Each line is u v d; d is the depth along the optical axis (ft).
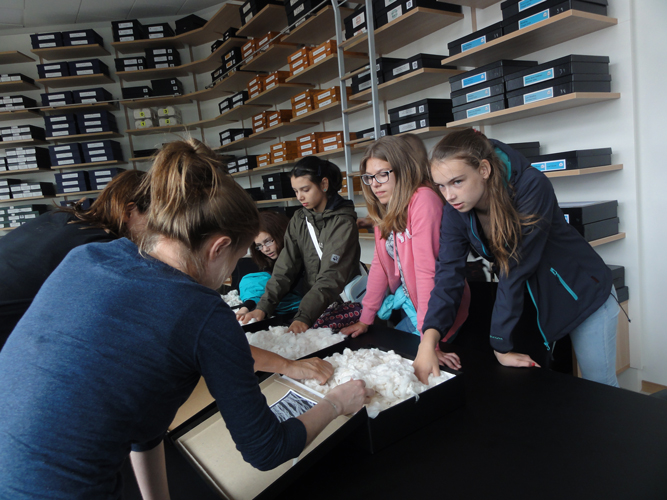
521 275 3.69
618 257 7.75
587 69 6.80
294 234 6.28
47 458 1.57
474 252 4.74
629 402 2.77
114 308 1.72
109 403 1.65
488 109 7.72
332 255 5.64
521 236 3.59
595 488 2.04
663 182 7.06
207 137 18.31
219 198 1.87
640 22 6.89
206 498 2.29
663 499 1.93
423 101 8.89
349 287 6.26
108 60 17.34
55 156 16.24
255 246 7.30
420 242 4.42
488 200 3.70
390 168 4.51
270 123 14.57
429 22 9.43
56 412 1.61
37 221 3.05
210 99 17.99
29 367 1.68
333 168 5.94
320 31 12.44
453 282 4.10
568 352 5.73
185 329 1.73
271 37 13.30
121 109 17.58
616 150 7.45
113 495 1.76
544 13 6.86
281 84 13.03
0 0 14.34
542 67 6.91
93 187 16.30
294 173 5.79
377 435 2.52
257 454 1.91
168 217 1.84
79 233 2.91
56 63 16.12
